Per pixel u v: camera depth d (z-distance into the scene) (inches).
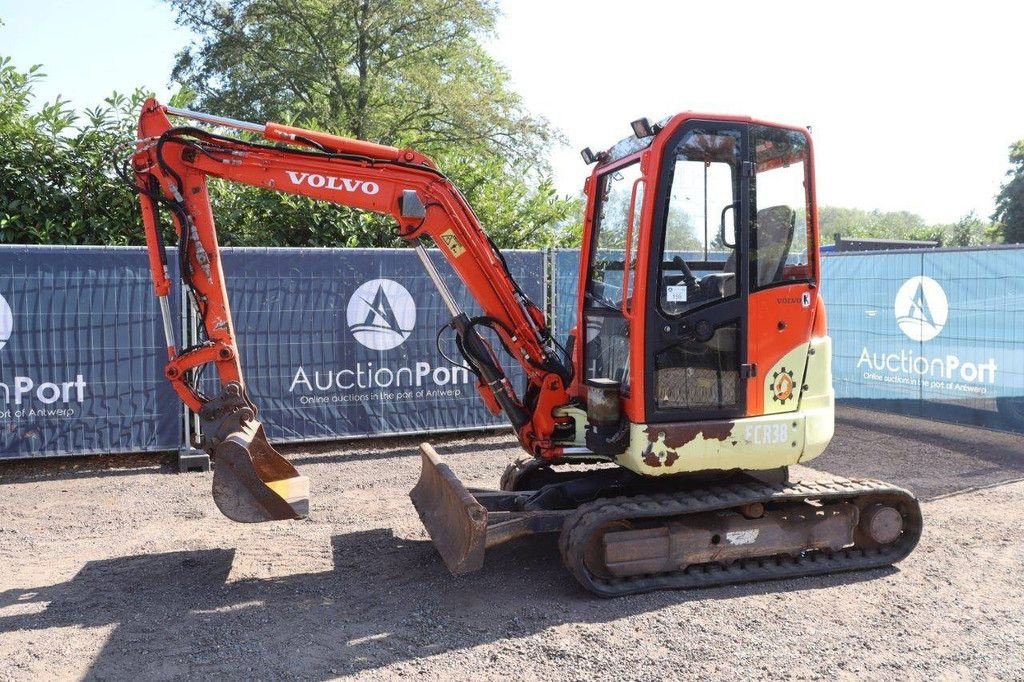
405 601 186.7
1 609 182.9
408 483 292.4
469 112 917.8
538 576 200.7
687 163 189.8
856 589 190.4
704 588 191.3
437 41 989.8
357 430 337.4
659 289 188.9
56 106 389.4
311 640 166.7
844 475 297.0
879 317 407.8
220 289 202.4
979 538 225.3
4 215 374.9
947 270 370.6
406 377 342.3
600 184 224.7
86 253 302.7
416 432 344.8
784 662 154.6
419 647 163.0
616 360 204.8
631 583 188.2
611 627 170.7
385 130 989.2
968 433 365.7
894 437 361.4
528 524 190.4
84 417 305.0
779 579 196.4
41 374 300.4
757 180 194.1
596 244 224.5
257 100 977.5
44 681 149.9
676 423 189.8
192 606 184.7
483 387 228.1
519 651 160.4
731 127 191.8
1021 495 267.7
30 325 298.7
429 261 219.0
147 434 310.2
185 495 277.0
